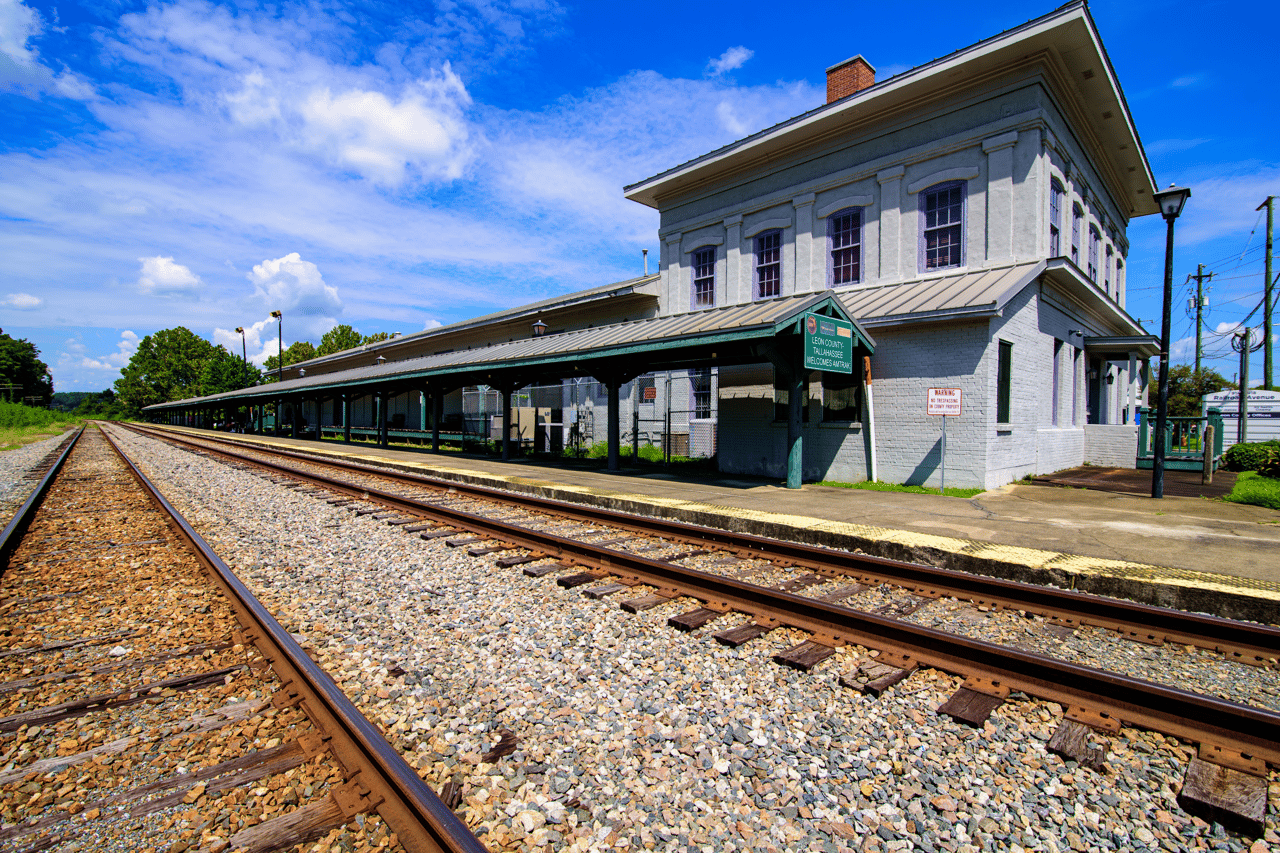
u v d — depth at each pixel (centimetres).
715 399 1952
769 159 1811
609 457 1556
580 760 297
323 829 244
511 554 674
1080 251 1691
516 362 1573
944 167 1458
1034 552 635
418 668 398
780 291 1809
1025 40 1273
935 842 245
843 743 309
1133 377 2253
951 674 379
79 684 388
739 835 248
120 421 10756
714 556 682
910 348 1231
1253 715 297
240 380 9419
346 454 2162
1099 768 286
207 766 292
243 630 461
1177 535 727
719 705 346
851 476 1310
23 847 245
